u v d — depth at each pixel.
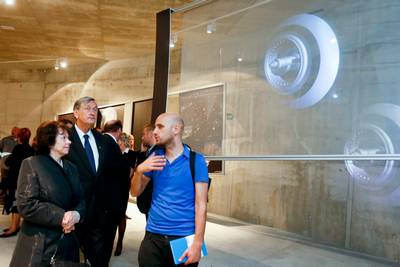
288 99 4.27
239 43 4.25
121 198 2.64
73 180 1.92
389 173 3.72
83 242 2.43
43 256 1.66
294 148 4.26
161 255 1.72
